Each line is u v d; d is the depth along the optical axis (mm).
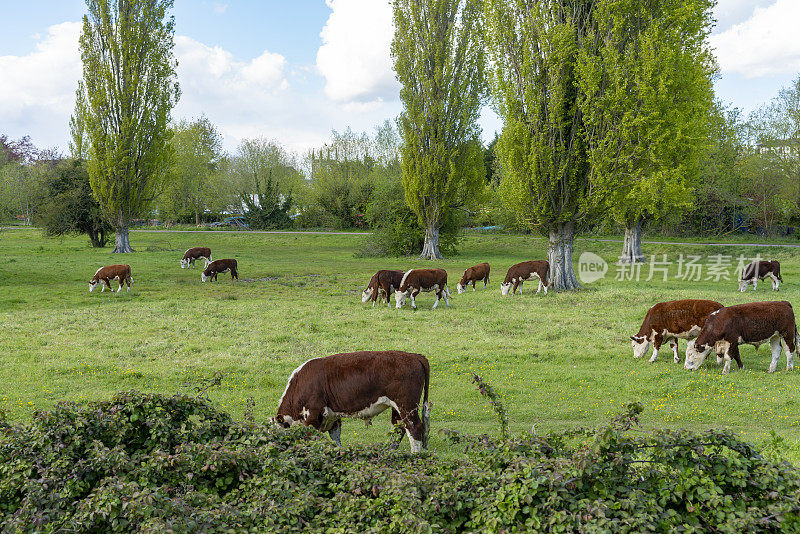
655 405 10742
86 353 14836
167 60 45531
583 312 20562
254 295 25609
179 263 38875
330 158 80625
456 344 15766
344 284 29656
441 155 43188
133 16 43500
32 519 4230
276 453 5129
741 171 48719
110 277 26047
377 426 9844
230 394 11484
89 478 4938
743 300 21656
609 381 12305
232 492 4828
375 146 80188
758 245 42719
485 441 4820
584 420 9922
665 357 14445
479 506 4086
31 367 13297
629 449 4352
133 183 45344
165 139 46844
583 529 3713
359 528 4234
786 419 9742
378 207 50906
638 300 22391
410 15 42375
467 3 42219
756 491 4117
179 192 75875
